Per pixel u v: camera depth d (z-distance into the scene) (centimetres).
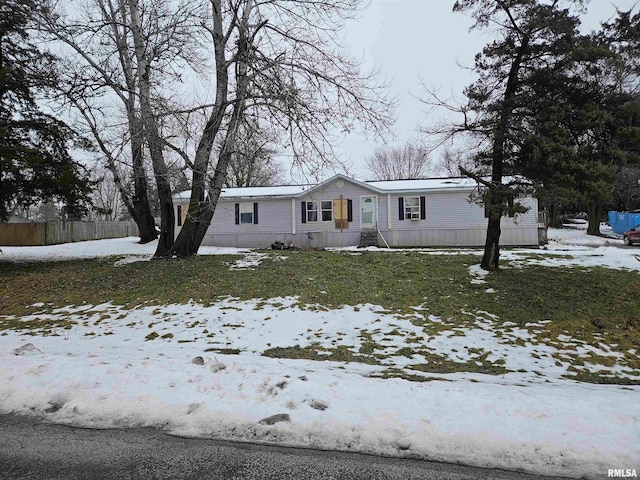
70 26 1342
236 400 429
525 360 693
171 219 1591
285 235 2423
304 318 892
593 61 945
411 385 469
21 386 465
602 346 757
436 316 905
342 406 410
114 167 1421
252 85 1274
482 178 1168
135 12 1381
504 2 1035
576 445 339
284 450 351
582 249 1830
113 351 675
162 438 372
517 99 1027
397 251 1762
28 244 2516
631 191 3562
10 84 1414
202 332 820
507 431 361
